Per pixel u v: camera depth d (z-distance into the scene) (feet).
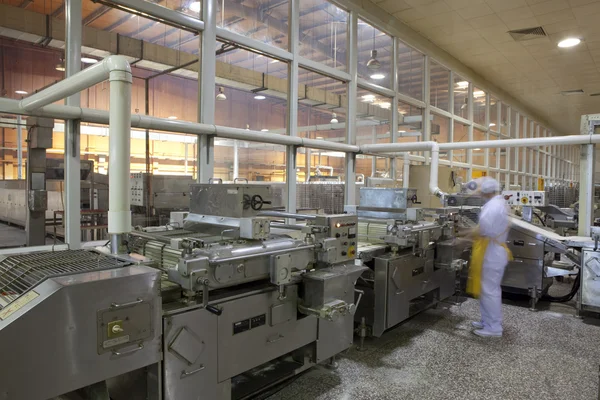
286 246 6.76
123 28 11.65
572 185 39.60
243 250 6.00
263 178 19.85
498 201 10.91
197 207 7.69
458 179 18.92
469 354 9.43
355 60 15.53
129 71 4.90
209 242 6.26
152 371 5.27
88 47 10.21
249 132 11.06
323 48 15.12
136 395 5.75
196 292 5.88
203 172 10.38
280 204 12.92
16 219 9.87
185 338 5.43
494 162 28.55
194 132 9.95
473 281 11.31
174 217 8.19
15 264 5.22
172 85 14.64
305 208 14.80
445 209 11.87
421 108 20.22
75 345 4.10
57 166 8.61
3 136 12.55
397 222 10.18
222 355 5.99
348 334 8.43
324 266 7.65
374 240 10.77
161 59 11.57
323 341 7.78
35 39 9.95
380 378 8.16
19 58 10.94
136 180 10.27
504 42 19.52
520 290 13.66
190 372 5.56
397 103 18.12
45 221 8.55
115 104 4.83
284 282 6.43
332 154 21.52
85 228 9.00
